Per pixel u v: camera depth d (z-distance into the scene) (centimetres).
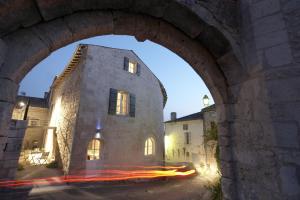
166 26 240
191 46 247
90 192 727
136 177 1005
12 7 154
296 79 172
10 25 170
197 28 225
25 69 185
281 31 188
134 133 1075
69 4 185
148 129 1189
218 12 222
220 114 252
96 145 973
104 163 892
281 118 176
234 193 222
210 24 214
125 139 1015
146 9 214
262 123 194
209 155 1292
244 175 215
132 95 1109
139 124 1122
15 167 500
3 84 162
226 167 235
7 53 171
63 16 202
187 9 206
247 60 217
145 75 1266
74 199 632
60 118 1108
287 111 173
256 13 210
